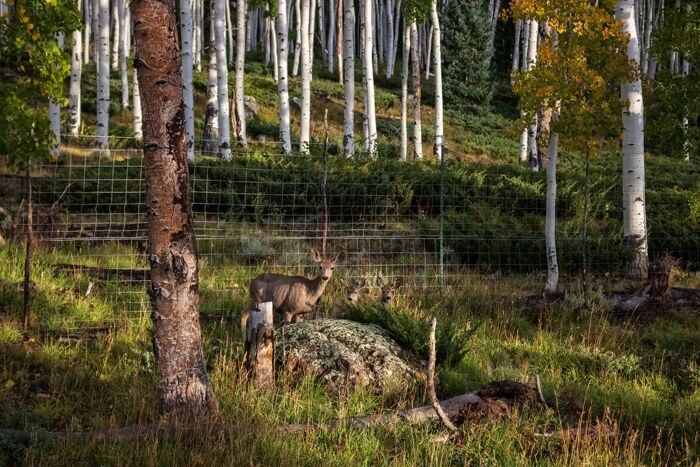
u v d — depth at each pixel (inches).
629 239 599.2
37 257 485.4
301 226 665.0
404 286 498.3
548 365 370.6
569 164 1214.3
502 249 614.2
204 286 468.1
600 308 458.6
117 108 1347.2
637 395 323.3
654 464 251.6
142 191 653.9
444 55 1860.2
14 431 229.3
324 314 423.5
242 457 222.2
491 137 1612.9
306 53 994.7
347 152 959.0
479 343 393.1
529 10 500.1
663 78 581.0
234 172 708.0
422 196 734.5
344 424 258.2
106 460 216.4
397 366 320.5
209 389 259.0
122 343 350.3
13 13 361.1
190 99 797.9
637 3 1893.5
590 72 489.7
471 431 262.2
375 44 2032.5
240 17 1099.9
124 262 509.4
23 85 364.8
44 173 687.1
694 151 584.7
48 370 307.9
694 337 411.5
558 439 263.3
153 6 243.9
